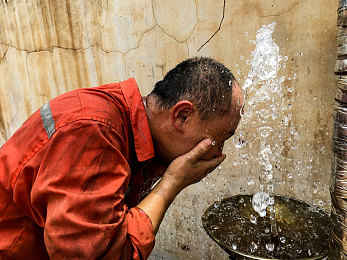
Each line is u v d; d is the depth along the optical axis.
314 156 1.30
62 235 0.62
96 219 0.64
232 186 1.54
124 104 0.81
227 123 0.79
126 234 0.69
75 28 1.82
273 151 1.39
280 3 1.24
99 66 1.82
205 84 0.76
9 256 0.78
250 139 1.43
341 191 0.77
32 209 0.72
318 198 1.33
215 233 0.87
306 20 1.20
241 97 0.81
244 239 0.84
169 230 1.84
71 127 0.66
